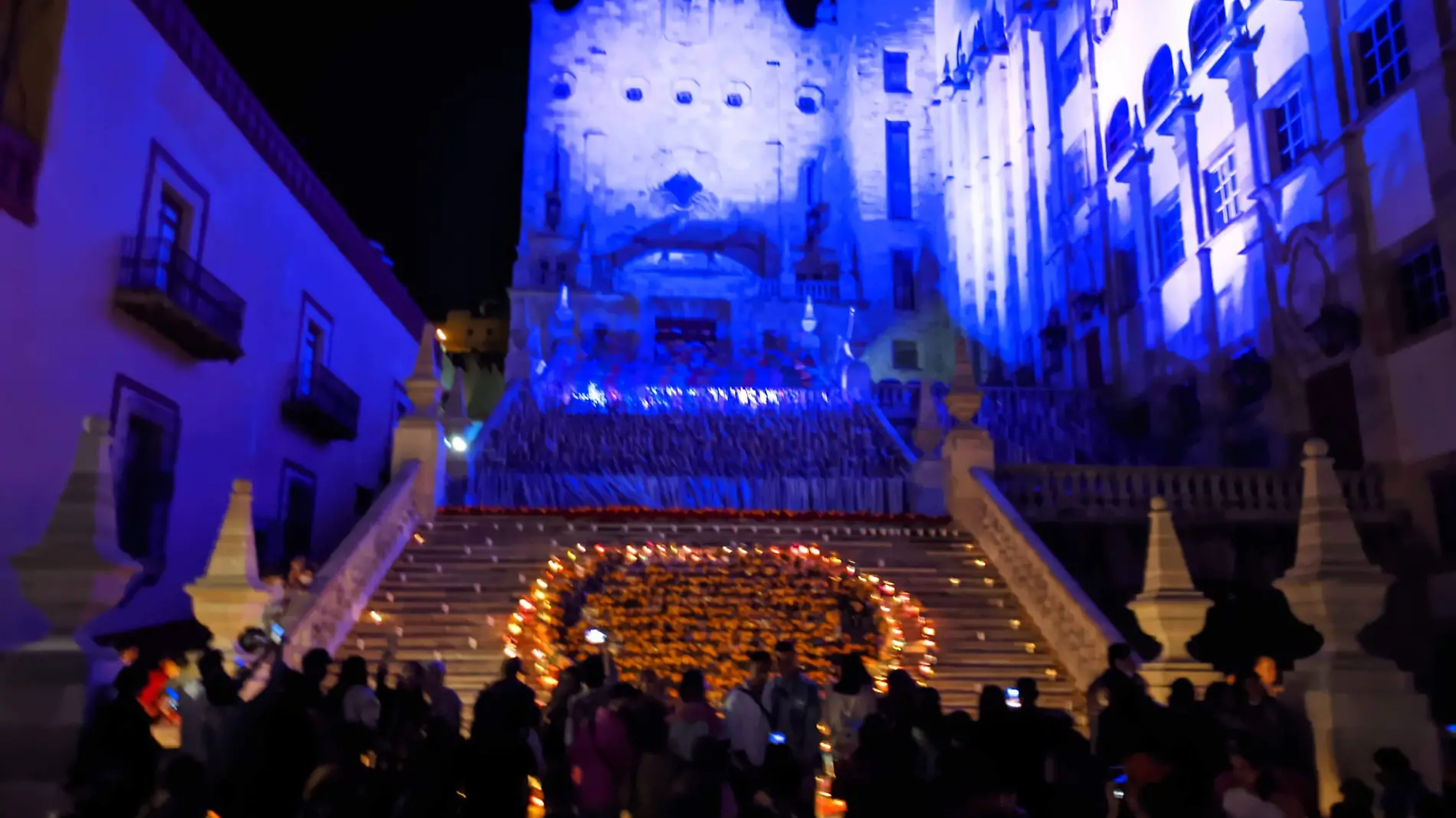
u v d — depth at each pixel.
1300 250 23.67
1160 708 7.28
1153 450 29.11
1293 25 24.28
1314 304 23.12
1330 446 22.55
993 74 41.53
